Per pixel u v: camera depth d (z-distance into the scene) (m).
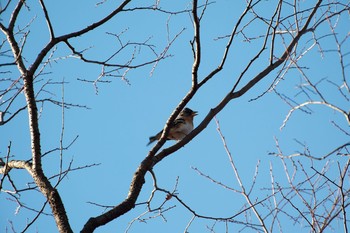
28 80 10.73
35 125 10.73
